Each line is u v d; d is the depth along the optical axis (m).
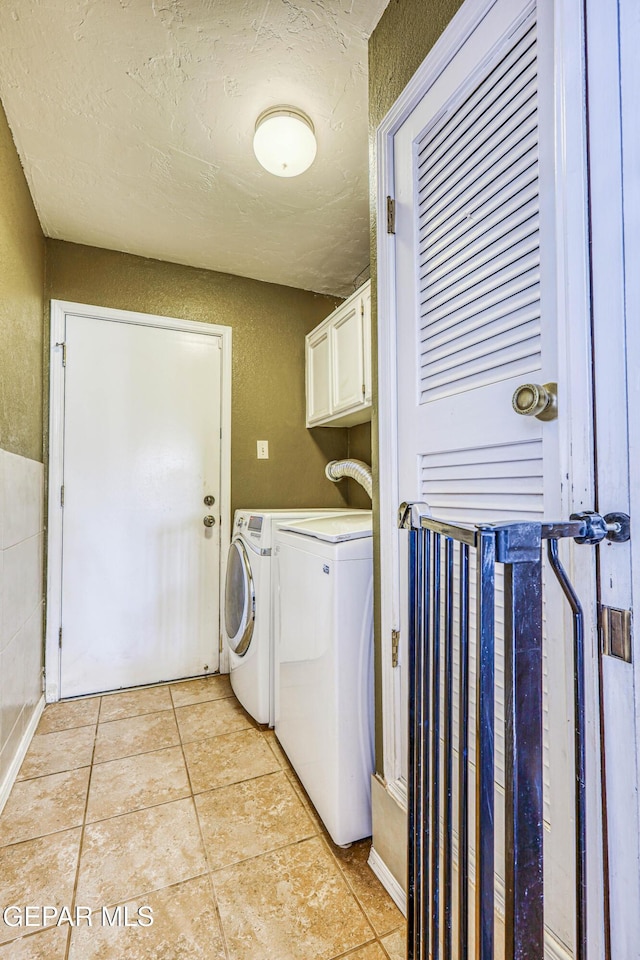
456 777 0.96
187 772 1.64
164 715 2.06
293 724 1.61
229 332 2.62
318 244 2.31
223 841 1.31
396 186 1.19
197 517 2.54
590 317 0.66
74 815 1.41
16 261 1.70
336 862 1.24
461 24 0.93
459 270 0.97
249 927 1.05
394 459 1.20
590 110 0.66
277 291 2.77
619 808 0.62
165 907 1.10
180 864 1.23
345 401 2.23
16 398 1.70
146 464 2.43
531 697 0.51
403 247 1.17
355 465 2.38
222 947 1.01
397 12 1.15
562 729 0.72
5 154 1.53
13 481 1.64
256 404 2.71
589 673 0.66
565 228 0.69
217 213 2.04
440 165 1.02
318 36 1.26
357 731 1.30
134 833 1.34
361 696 1.31
